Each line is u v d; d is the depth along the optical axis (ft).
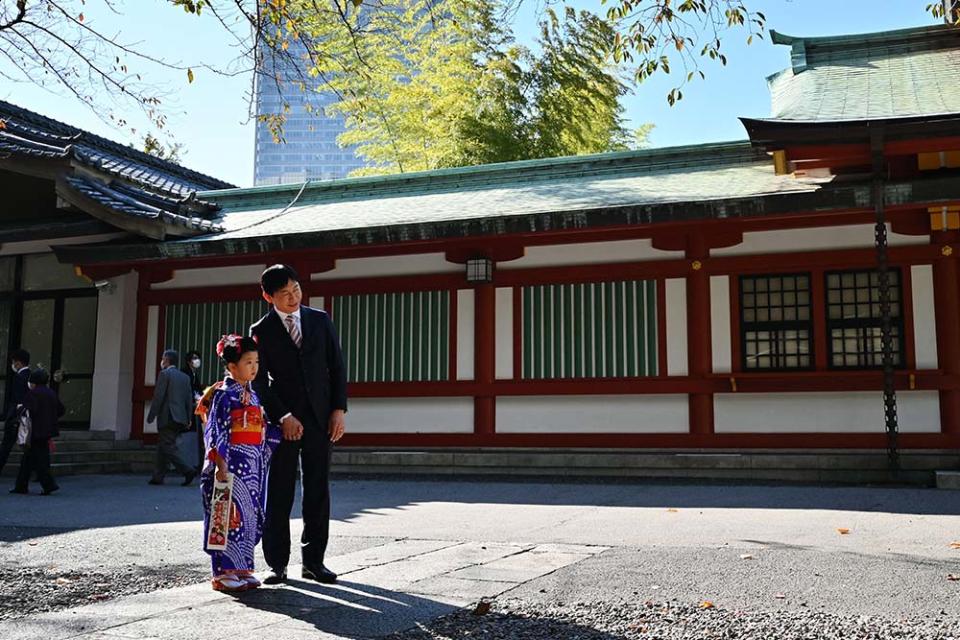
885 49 51.21
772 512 27.81
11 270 58.49
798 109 42.63
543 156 88.53
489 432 45.21
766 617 14.05
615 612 14.43
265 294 17.34
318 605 14.84
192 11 21.18
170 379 40.70
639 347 43.04
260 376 17.07
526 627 13.43
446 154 88.48
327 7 23.32
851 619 13.88
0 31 20.36
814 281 40.42
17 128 54.54
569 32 86.07
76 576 18.93
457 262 46.62
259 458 16.57
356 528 25.75
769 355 41.11
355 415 48.01
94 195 49.52
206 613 14.23
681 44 23.82
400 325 47.57
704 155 50.65
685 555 20.02
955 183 35.91
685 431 41.98
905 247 39.29
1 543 23.97
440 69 88.69
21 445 36.91
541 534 24.16
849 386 39.32
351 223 48.06
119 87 21.45
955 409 37.96
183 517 29.30
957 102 39.91
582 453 42.50
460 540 23.18
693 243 42.22
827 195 37.52
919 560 19.06
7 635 12.84
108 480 43.24
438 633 13.07
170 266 52.65
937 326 38.68
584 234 44.21
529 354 44.91
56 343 56.75
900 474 36.22
